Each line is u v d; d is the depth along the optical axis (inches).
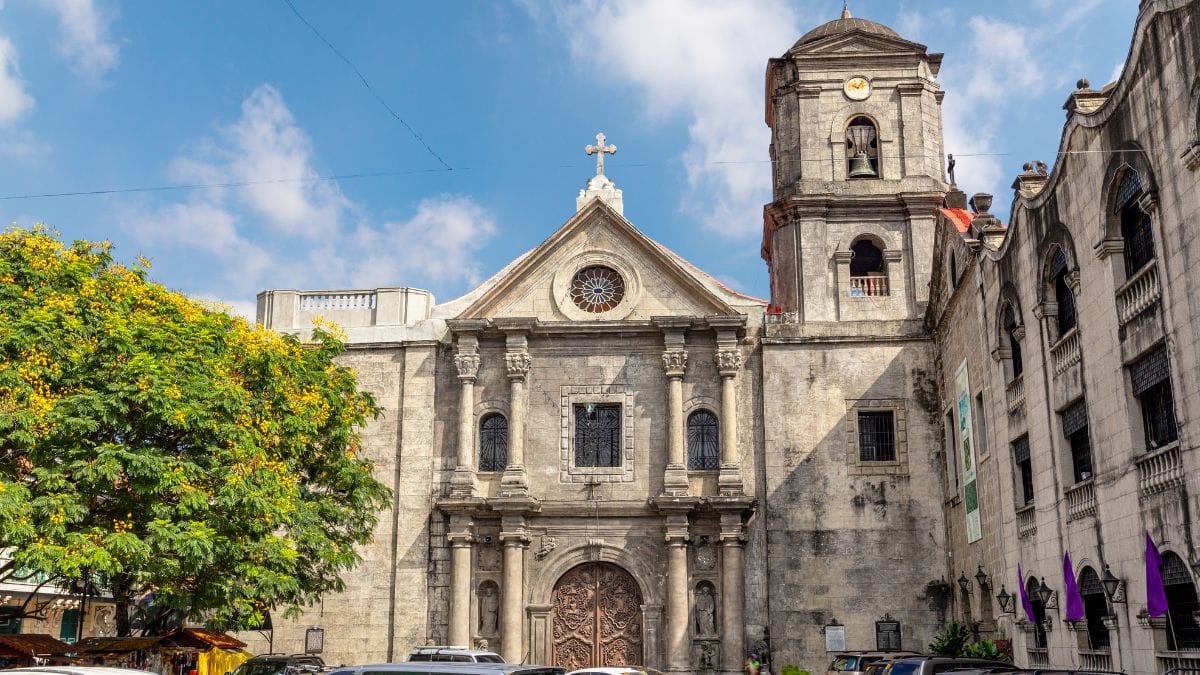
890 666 866.8
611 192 1669.5
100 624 1726.1
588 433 1578.5
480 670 514.0
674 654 1466.5
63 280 1019.3
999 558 1202.6
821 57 1688.0
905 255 1617.9
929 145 1659.7
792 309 1615.4
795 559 1503.4
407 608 1509.6
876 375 1562.5
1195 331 731.4
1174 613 796.0
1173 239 761.6
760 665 1444.4
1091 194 908.6
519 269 1619.1
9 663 973.8
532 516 1535.4
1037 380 1059.9
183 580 1032.2
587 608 1526.8
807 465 1534.2
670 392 1556.3
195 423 997.8
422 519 1545.3
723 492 1507.1
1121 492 862.5
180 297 1142.3
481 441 1582.2
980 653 1190.9
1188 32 726.5
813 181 1644.9
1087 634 954.1
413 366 1605.6
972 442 1317.7
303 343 1483.8
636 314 1603.1
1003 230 1222.9
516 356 1576.0
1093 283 914.1
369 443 1582.2
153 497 972.6
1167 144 765.3
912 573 1488.7
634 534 1529.3
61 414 919.0
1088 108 975.0
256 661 1193.4
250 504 1019.3
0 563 1317.7
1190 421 743.1
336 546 1277.1
